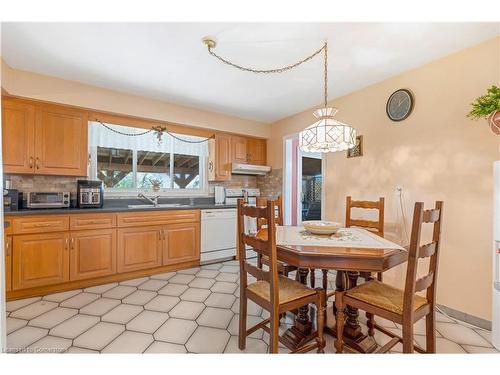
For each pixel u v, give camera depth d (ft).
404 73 8.18
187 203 12.87
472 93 6.64
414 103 7.89
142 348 5.44
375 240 5.72
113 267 9.07
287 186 13.69
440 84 7.29
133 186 11.53
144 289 8.57
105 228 8.96
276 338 4.58
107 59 7.58
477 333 6.16
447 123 7.11
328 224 6.64
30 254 7.73
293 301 4.85
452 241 6.97
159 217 10.09
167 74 8.57
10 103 8.29
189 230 10.84
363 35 6.29
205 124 12.32
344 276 5.90
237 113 12.85
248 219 11.89
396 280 8.30
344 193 10.11
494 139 6.27
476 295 6.51
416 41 6.51
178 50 7.09
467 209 6.70
